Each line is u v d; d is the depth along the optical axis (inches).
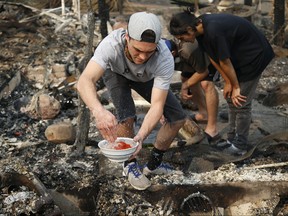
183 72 210.4
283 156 193.6
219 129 222.1
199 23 176.7
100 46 146.8
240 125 191.3
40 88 281.3
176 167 187.5
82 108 195.8
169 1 562.6
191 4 518.9
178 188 171.0
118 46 145.7
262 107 251.0
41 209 162.2
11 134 222.5
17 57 325.1
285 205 173.6
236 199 172.6
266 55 183.5
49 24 404.8
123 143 144.6
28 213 162.7
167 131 169.0
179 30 175.0
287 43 373.7
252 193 172.2
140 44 133.6
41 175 182.7
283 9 351.6
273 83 288.4
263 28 416.8
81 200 173.8
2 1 438.3
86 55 197.3
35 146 205.5
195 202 171.2
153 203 170.6
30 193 170.1
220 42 173.6
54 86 274.4
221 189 171.9
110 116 136.9
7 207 164.7
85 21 401.1
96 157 196.4
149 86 164.2
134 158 171.3
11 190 173.3
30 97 258.8
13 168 182.4
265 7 487.5
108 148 143.1
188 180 175.8
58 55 330.6
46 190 167.2
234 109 190.1
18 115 242.5
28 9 424.5
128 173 170.2
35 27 392.8
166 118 168.1
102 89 269.0
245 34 178.9
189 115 231.3
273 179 175.9
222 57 174.1
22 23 389.1
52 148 203.9
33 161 193.6
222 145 198.2
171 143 183.0
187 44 190.4
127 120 166.6
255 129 222.4
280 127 224.7
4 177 173.9
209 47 177.2
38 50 341.1
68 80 283.1
